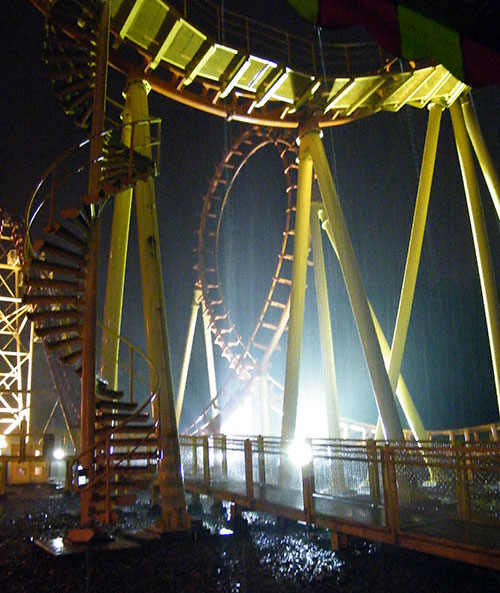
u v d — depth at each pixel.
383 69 13.91
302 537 9.72
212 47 12.67
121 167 11.02
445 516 7.72
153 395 10.27
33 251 10.13
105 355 13.05
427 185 14.43
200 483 12.83
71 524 11.57
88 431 9.90
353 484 9.73
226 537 9.95
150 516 12.89
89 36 11.97
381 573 7.38
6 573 7.90
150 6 11.93
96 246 10.45
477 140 14.16
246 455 10.85
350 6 5.44
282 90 14.34
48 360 17.78
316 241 17.20
